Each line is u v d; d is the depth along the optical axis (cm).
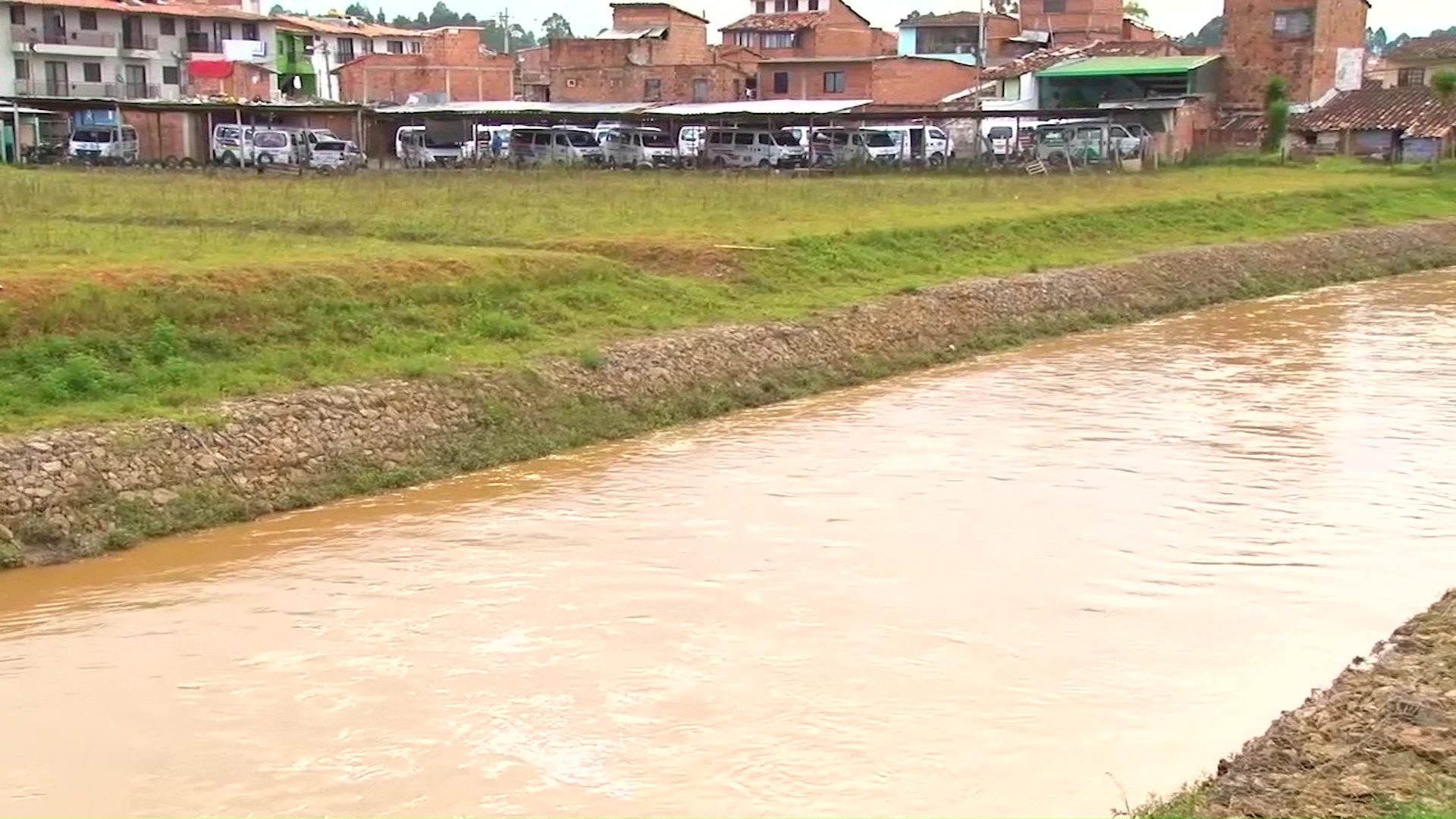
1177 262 3434
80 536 1449
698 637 1191
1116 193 4147
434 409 1869
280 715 1037
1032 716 1026
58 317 1822
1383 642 1098
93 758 971
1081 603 1277
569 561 1412
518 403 1952
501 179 4444
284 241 2717
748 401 2214
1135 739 984
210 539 1508
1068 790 909
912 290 2808
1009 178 4666
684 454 1895
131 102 5206
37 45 6438
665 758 960
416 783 927
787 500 1648
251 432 1681
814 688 1078
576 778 932
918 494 1670
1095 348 2772
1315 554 1427
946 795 905
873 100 6369
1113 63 6000
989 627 1213
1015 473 1772
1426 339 2844
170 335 1888
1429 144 5512
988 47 7106
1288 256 3722
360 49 8850
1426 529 1516
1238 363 2583
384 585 1340
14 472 1465
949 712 1033
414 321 2177
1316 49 5844
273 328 2009
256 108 5241
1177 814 809
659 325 2383
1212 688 1079
